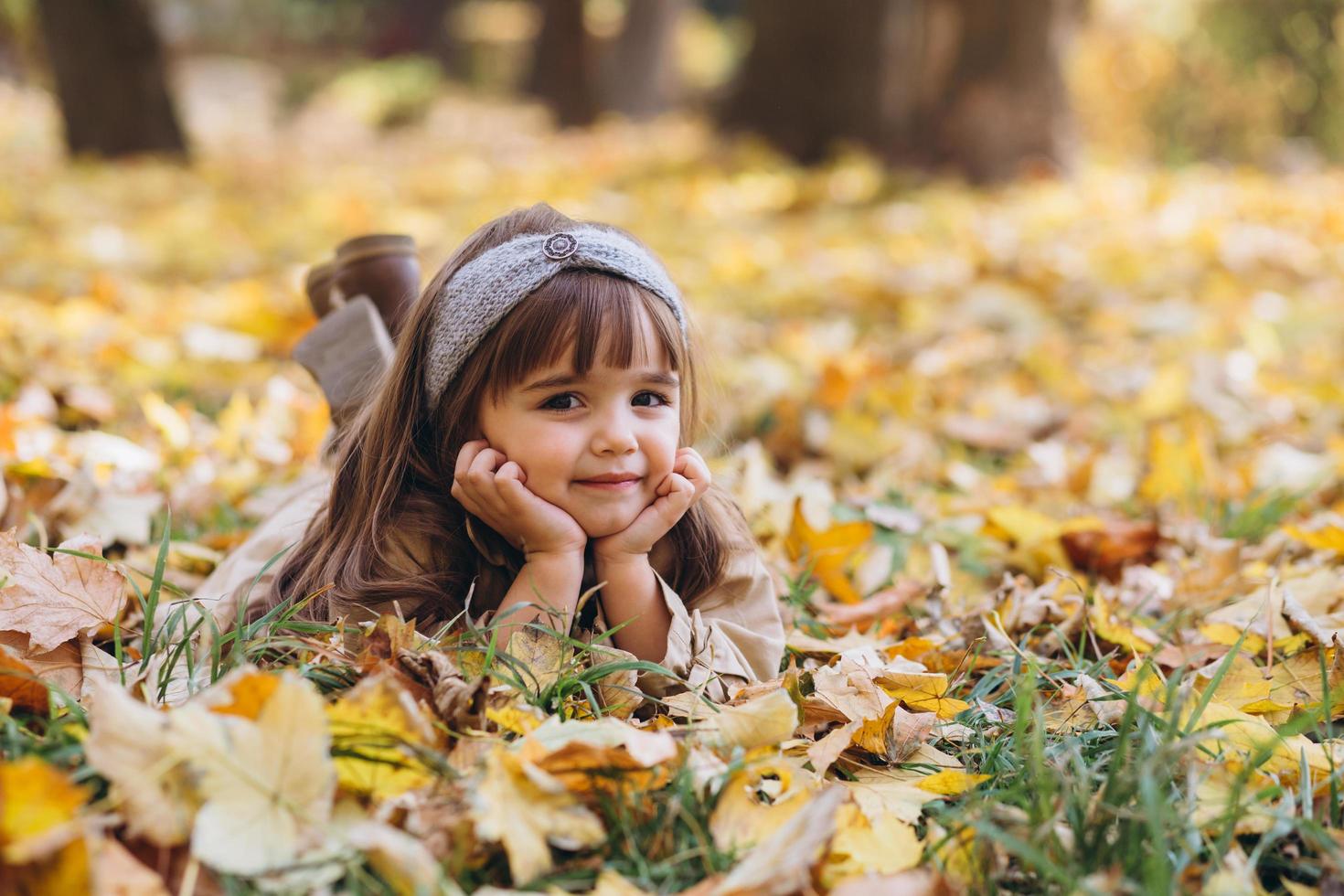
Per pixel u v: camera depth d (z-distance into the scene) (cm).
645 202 1037
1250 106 1652
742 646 219
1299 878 161
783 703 177
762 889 139
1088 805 159
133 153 1380
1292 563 301
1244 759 185
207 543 291
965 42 1126
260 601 225
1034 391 499
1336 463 374
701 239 858
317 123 2508
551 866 151
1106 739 191
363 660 184
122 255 746
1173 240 854
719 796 162
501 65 3120
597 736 164
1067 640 252
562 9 2120
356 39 3656
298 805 145
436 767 155
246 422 376
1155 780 164
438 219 967
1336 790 169
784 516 313
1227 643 245
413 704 161
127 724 144
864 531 286
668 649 205
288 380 454
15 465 292
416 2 3362
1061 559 304
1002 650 237
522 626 196
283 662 194
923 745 192
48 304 564
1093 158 1489
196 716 146
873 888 142
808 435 412
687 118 1962
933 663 233
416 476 214
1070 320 651
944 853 157
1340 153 1653
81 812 147
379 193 1141
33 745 160
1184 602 278
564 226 213
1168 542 316
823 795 152
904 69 1256
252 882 142
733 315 627
